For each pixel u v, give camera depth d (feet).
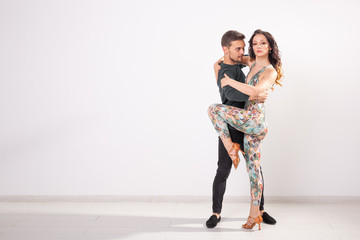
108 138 13.56
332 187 13.47
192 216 12.15
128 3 13.34
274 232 10.78
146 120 13.51
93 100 13.50
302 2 13.17
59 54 13.43
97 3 13.37
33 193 13.67
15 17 13.38
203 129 13.46
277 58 10.64
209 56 13.32
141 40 13.38
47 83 13.48
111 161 13.62
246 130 10.54
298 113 13.35
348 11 13.14
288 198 13.51
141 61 13.41
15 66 13.44
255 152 10.73
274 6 13.21
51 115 13.53
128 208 12.94
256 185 10.81
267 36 10.45
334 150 13.41
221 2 13.25
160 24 13.34
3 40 13.39
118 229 11.03
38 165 13.62
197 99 13.41
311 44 13.19
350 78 13.24
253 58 11.03
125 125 13.53
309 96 13.30
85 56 13.42
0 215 12.24
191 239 10.31
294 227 11.18
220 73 10.82
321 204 13.35
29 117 13.53
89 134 13.56
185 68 13.37
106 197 13.65
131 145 13.57
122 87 13.46
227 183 13.52
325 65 13.23
